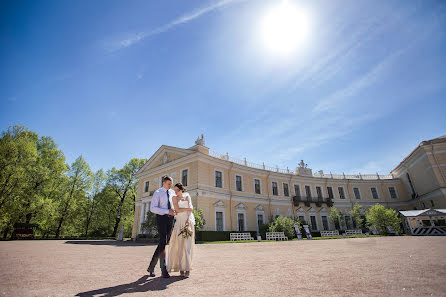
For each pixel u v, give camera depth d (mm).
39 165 29062
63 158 32406
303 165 36438
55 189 30812
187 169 24312
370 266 4223
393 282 2971
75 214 36219
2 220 24719
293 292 2713
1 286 3113
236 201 25750
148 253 8852
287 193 32156
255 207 27391
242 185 27281
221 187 25000
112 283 3359
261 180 29844
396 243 9664
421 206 31906
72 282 3422
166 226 4031
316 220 32688
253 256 6941
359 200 36469
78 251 9367
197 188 22297
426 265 4035
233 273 4039
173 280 3545
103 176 43062
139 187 31062
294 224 22953
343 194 36375
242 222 25531
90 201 41469
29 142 27781
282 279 3439
